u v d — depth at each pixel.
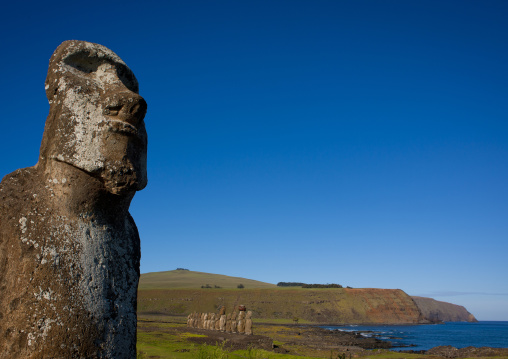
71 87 4.03
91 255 3.91
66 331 3.56
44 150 4.12
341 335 49.62
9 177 4.10
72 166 3.94
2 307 3.64
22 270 3.67
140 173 4.19
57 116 4.05
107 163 3.95
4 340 3.56
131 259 4.40
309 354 24.30
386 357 23.92
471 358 23.33
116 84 4.23
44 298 3.58
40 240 3.74
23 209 3.88
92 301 3.77
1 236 3.87
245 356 11.42
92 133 3.97
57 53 4.22
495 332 90.00
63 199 3.94
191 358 11.52
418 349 36.88
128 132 4.05
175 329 28.22
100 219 4.12
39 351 3.46
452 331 87.88
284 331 47.41
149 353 12.98
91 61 4.32
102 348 3.74
